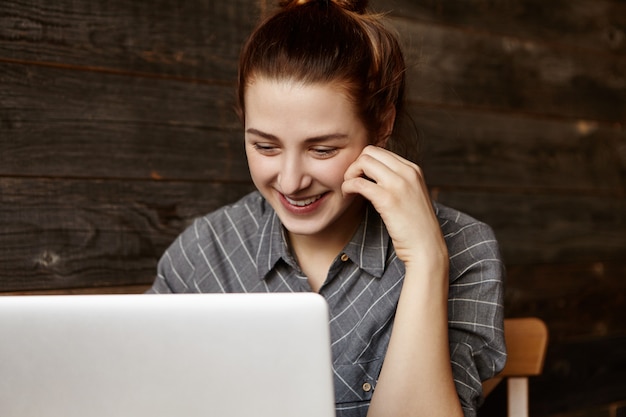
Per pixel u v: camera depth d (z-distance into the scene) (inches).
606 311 106.0
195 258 54.3
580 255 103.2
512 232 95.3
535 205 97.9
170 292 55.3
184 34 69.4
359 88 42.6
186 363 26.1
